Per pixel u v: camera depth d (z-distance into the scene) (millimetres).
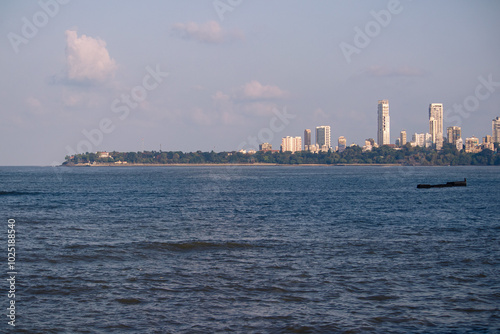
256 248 31812
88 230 40469
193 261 27781
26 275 24469
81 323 18094
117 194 89562
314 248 31781
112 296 21141
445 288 22266
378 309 19531
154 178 179125
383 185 123312
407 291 21797
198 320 18406
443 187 110562
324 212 55812
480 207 61875
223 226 43219
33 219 48562
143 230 40594
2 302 20312
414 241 34625
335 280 23578
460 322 18188
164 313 19125
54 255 29344
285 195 86375
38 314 18953
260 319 18516
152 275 24562
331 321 18281
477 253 30062
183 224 44656
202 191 98938
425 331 17391
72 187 116000
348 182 142000
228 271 25344
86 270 25594
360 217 50500
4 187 116438
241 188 110375
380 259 28266
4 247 31922
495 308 19609
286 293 21547
